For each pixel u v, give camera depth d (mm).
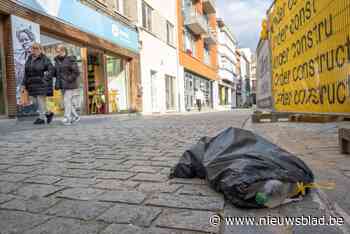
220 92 43906
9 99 8516
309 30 5445
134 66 16156
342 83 4242
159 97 19969
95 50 13055
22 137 5789
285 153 2240
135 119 11602
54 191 2430
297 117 6410
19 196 2326
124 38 15070
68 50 11273
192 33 29516
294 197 2018
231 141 2396
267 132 5594
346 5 4004
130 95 16016
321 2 4859
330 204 1944
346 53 4078
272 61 8469
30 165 3385
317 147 3807
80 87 11914
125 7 15828
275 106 8297
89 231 1713
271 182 1918
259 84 11484
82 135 6066
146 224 1781
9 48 8430
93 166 3281
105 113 13758
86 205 2107
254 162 2049
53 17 10086
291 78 6688
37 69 8000
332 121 4793
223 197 2156
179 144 4656
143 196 2254
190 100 27938
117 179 2738
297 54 6188
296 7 6059
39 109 8211
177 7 24094
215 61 38156
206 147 2682
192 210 1952
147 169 3084
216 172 2219
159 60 20062
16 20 8562
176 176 2727
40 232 1715
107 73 14016
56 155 3951
